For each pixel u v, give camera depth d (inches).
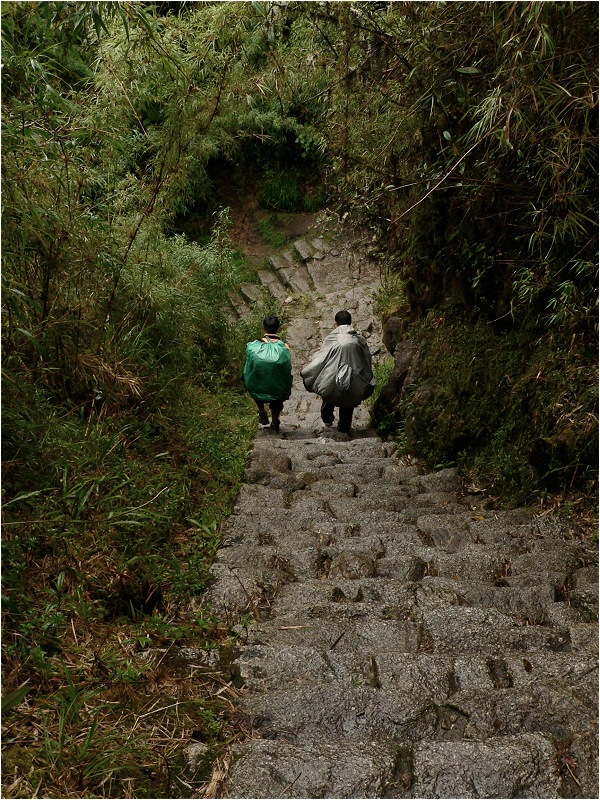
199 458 195.5
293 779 77.4
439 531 154.8
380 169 232.1
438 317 255.1
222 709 92.9
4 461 131.5
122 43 182.7
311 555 143.2
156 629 113.3
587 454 159.3
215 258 377.4
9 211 139.3
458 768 77.9
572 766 77.9
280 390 295.6
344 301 469.7
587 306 168.6
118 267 192.2
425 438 229.8
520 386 186.2
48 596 114.0
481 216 203.8
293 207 559.2
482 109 140.6
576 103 135.9
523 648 105.7
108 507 138.2
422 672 96.7
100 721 90.2
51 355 171.5
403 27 177.9
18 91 140.6
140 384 190.2
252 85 201.0
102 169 211.5
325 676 99.3
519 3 137.7
